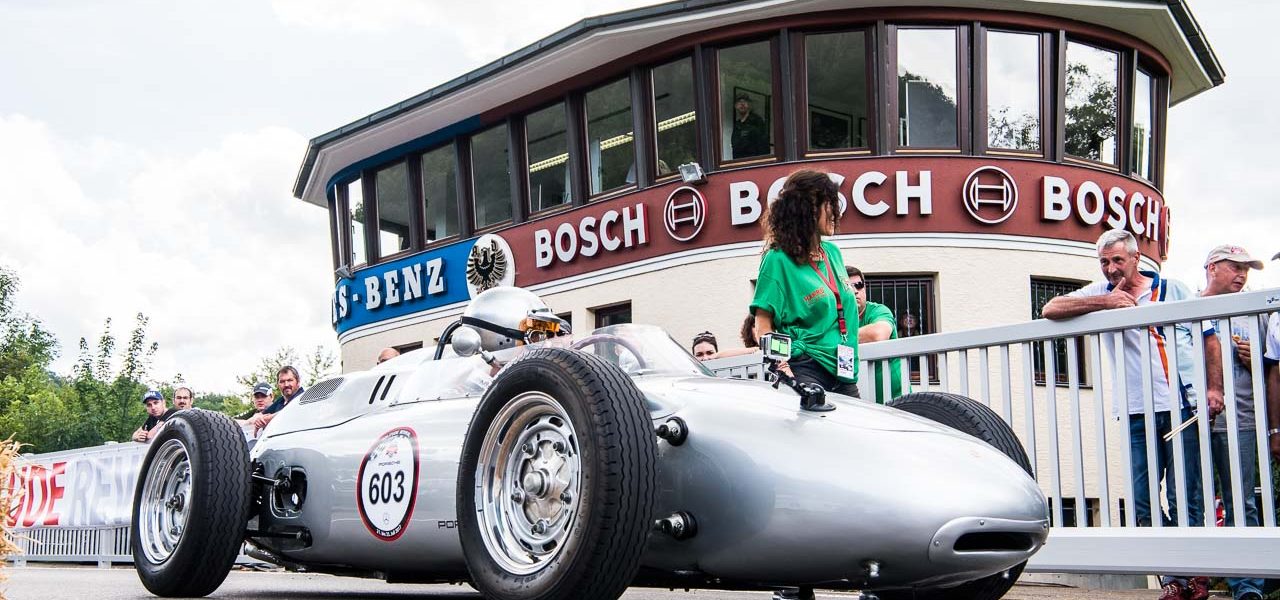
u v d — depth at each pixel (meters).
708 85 17.45
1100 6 16.58
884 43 16.48
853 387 5.02
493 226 20.92
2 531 6.30
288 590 6.87
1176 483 5.26
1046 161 16.83
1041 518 3.89
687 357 4.87
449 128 21.56
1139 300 6.21
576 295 19.11
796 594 4.25
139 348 62.97
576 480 3.96
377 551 5.09
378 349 23.03
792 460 3.87
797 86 16.86
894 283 16.58
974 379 15.19
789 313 4.93
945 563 3.70
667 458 4.10
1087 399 14.57
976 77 16.53
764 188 16.89
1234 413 5.09
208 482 5.66
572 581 3.77
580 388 3.90
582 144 19.34
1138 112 18.08
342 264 24.16
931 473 3.76
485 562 4.13
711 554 3.98
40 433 61.59
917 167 16.44
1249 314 5.01
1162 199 18.44
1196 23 17.48
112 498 12.09
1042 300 16.89
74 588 6.80
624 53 18.36
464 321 5.19
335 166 23.81
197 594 5.91
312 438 5.68
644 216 18.03
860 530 3.71
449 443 4.79
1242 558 4.98
